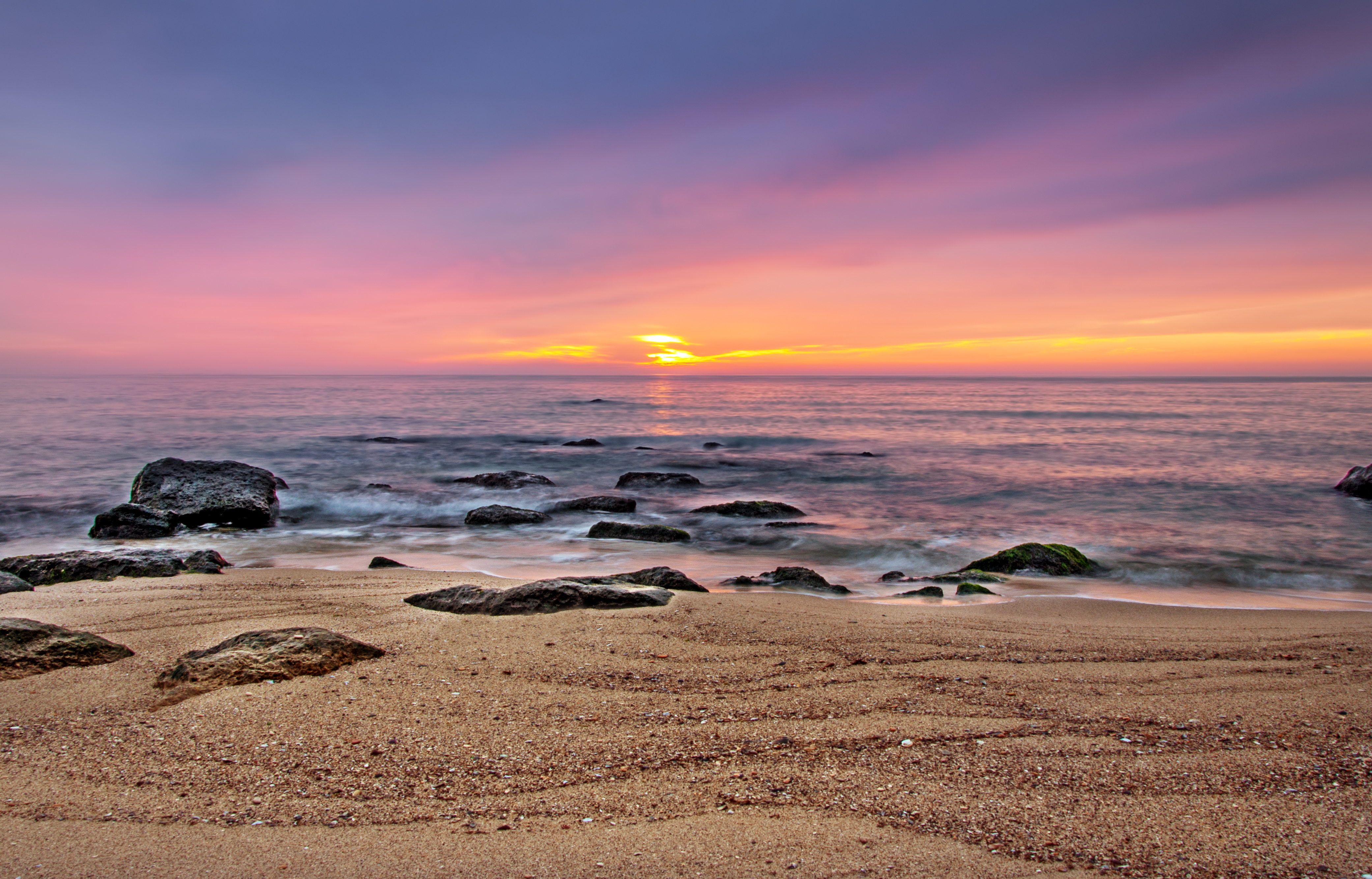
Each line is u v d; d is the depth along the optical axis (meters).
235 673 6.54
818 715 6.07
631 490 26.67
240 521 19.19
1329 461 33.16
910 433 49.91
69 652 7.01
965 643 8.23
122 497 22.66
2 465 29.28
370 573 12.59
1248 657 7.74
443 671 6.97
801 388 180.75
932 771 5.07
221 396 96.81
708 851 4.13
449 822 4.44
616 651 7.68
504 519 19.58
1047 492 25.77
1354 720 5.90
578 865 4.00
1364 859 4.02
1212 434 46.38
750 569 14.56
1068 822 4.43
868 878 3.88
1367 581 13.73
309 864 4.00
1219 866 3.98
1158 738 5.60
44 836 4.25
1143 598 12.23
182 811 4.53
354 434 45.53
